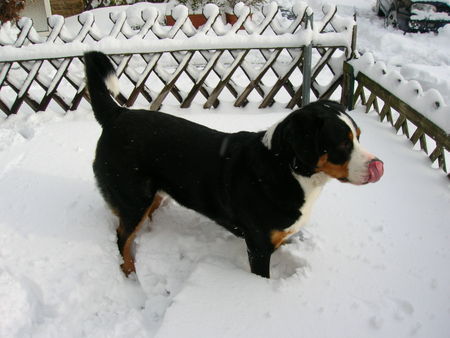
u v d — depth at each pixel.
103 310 1.30
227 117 2.32
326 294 1.26
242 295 1.26
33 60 2.30
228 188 1.27
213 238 1.56
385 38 4.29
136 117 1.41
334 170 1.14
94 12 4.56
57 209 1.62
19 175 1.82
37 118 2.34
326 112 1.12
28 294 1.27
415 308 1.21
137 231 1.49
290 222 1.24
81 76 2.57
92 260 1.42
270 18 2.31
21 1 4.07
